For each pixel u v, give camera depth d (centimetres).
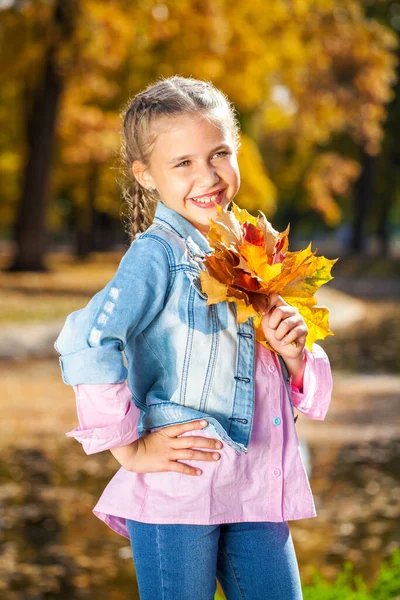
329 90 2558
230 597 267
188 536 252
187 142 261
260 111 3055
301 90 2559
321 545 621
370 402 1210
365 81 2572
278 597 258
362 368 1558
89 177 3784
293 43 2434
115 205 4103
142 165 276
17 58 2462
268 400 263
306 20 2464
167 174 266
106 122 2858
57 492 764
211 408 254
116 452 252
